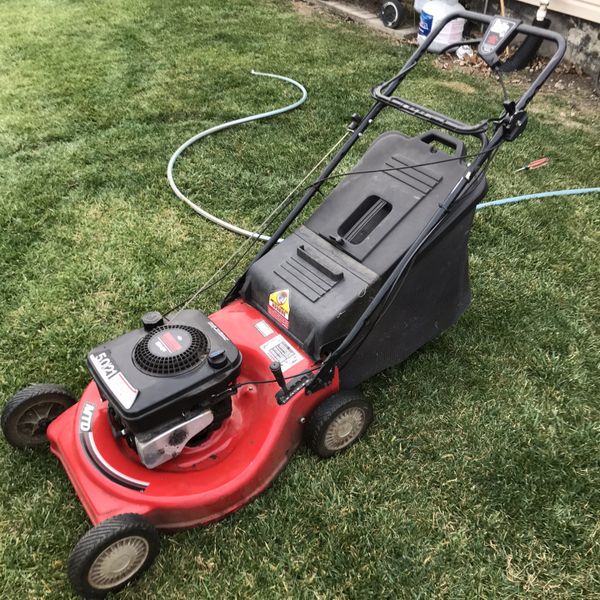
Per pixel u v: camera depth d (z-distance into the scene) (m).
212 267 2.37
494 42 1.61
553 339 2.11
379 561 1.49
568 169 3.01
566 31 3.95
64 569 1.47
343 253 1.68
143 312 2.18
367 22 4.76
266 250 1.80
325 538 1.54
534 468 1.71
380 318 1.71
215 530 1.54
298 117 3.41
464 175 1.58
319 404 1.65
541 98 3.70
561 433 1.81
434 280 1.78
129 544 1.36
